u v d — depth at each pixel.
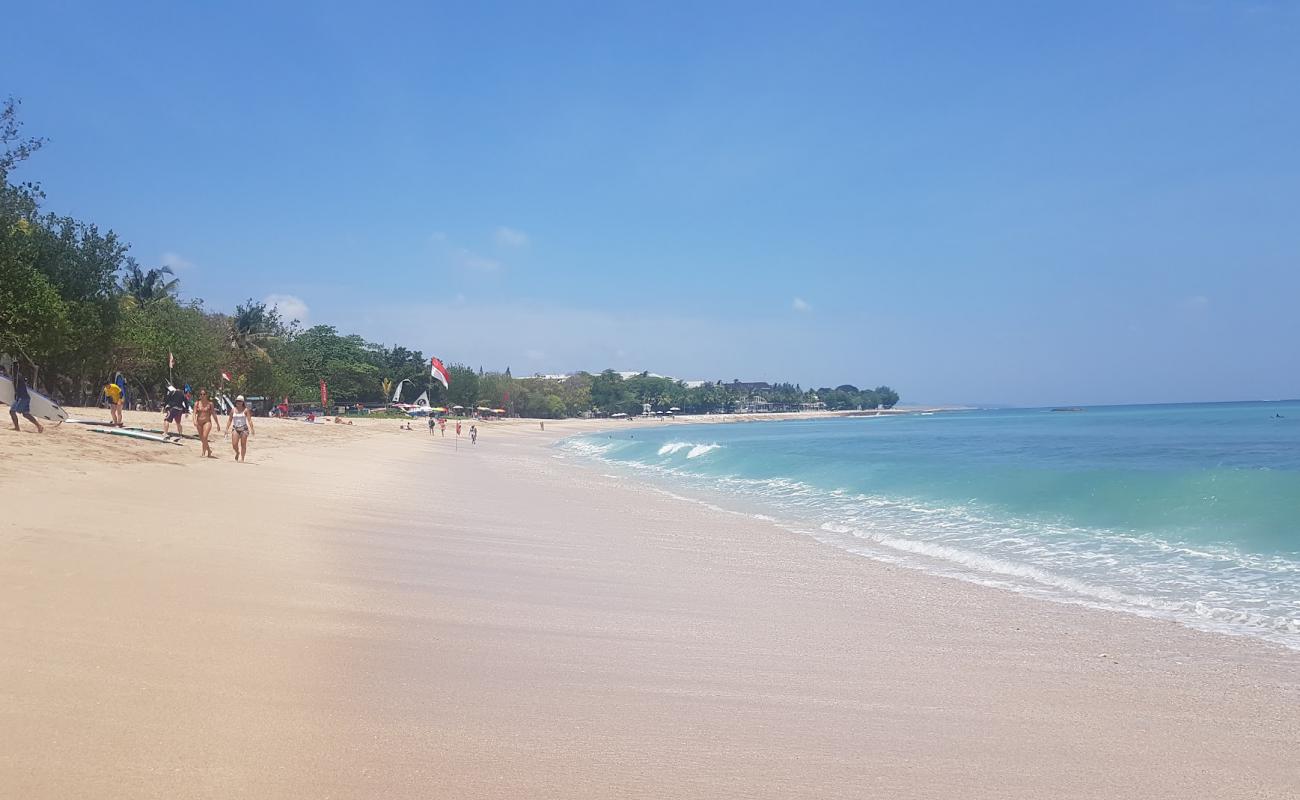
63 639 5.37
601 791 4.08
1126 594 9.96
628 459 43.91
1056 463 29.53
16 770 3.64
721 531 15.58
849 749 4.92
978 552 13.16
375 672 5.60
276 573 8.22
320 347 112.69
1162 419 95.00
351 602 7.48
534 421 158.38
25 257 36.91
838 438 65.94
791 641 7.52
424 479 24.14
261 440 32.44
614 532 14.77
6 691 4.47
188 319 61.88
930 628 8.24
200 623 6.15
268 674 5.26
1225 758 5.00
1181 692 6.29
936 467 28.19
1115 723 5.59
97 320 43.19
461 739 4.59
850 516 18.14
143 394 59.16
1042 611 9.09
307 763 4.05
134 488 12.69
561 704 5.35
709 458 38.78
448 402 136.25
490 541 12.48
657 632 7.55
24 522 8.78
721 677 6.25
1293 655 7.36
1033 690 6.28
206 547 8.95
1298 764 4.92
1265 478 17.12
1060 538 14.30
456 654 6.25
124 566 7.51
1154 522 14.87
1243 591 9.98
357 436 50.22
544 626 7.42
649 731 4.99
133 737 4.11
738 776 4.41
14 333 34.44
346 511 14.06
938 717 5.60
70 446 16.84
